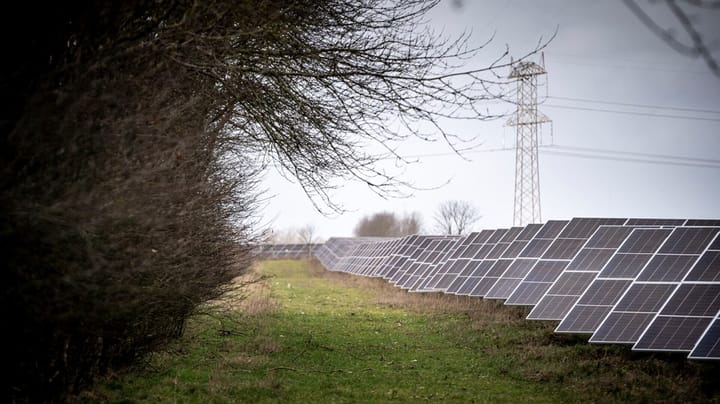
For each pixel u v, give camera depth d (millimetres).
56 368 8008
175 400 10633
